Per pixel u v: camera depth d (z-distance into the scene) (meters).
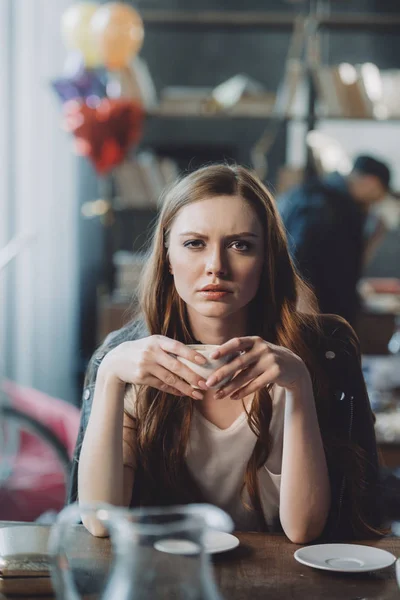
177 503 1.56
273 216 1.52
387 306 4.56
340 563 1.25
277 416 1.55
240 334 1.57
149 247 1.71
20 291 5.16
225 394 1.35
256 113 4.68
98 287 5.37
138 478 1.59
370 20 4.66
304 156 4.70
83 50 4.11
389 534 1.62
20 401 3.78
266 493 1.56
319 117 4.66
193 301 1.46
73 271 5.31
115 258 5.16
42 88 5.13
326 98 4.64
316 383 1.60
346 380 1.64
